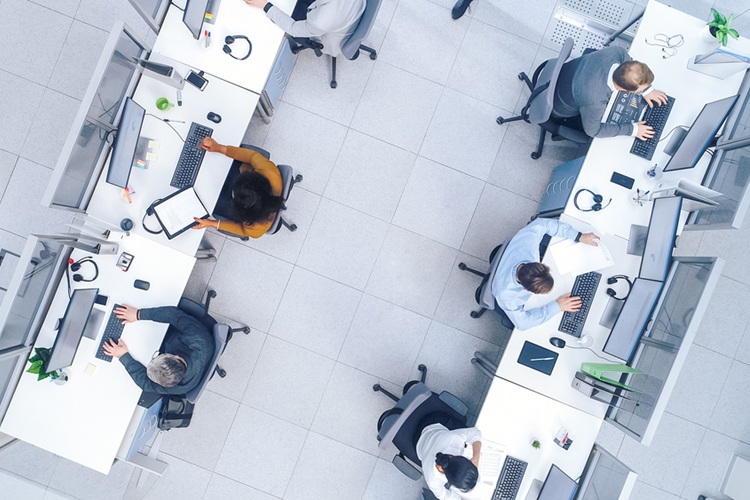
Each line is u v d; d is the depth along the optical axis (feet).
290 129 12.32
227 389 12.16
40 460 11.31
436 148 12.47
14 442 10.70
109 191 9.82
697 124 9.89
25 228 12.14
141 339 9.85
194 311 10.46
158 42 9.93
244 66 10.09
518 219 12.49
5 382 9.43
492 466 9.75
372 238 12.37
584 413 10.00
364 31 9.51
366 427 12.19
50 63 12.29
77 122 8.18
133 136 9.16
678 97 10.39
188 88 10.00
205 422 12.10
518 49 12.60
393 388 12.26
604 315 10.14
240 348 12.20
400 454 10.02
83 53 12.34
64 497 11.47
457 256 12.41
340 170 12.37
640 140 10.32
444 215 12.45
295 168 12.32
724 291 12.68
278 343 12.24
